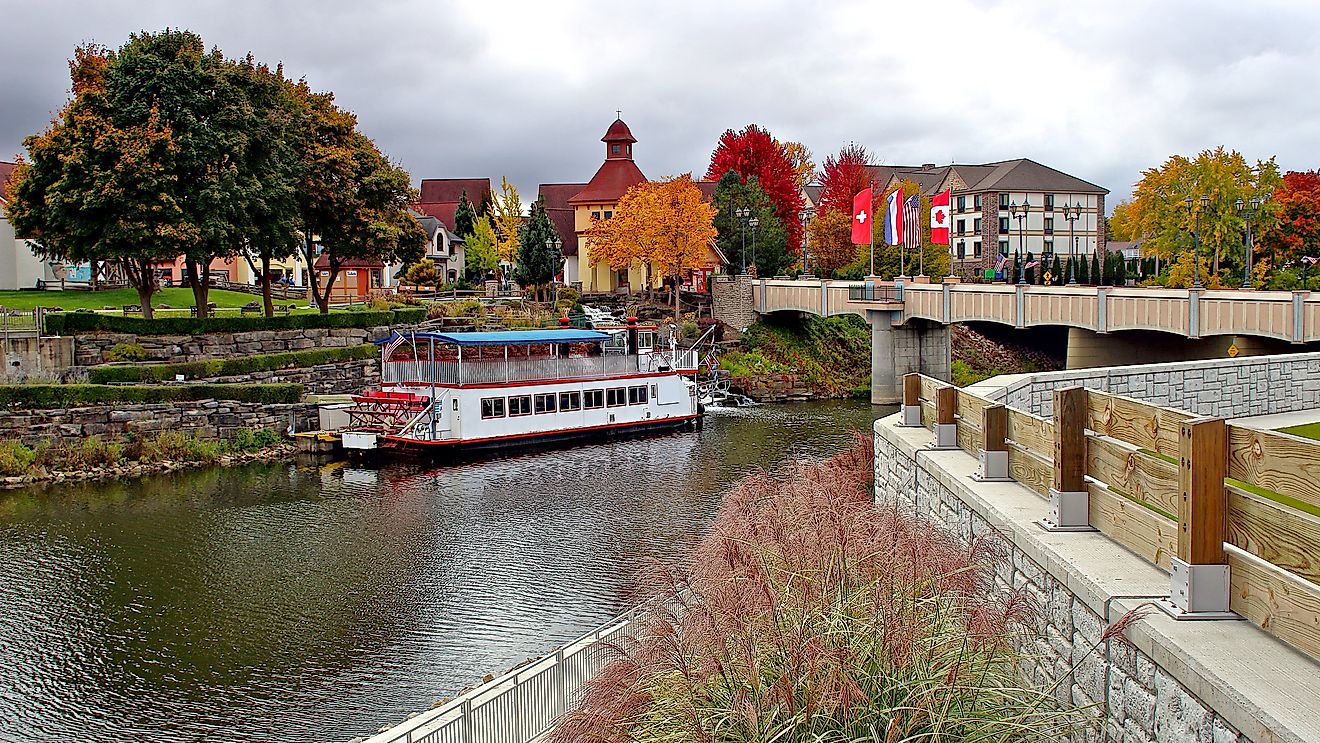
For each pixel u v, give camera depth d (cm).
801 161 14700
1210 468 802
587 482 4222
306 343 6019
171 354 5409
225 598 2748
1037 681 1039
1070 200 12738
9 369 4853
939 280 9181
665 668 1077
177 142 5272
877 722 902
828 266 10144
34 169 5312
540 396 5203
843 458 2619
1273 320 4309
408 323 6675
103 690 2180
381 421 4956
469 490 4075
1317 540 697
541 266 9431
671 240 8850
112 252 5159
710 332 8031
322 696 2131
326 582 2878
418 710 2052
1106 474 1041
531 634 2450
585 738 1113
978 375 8244
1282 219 8156
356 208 6556
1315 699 659
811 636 958
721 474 4356
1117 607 857
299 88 6675
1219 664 719
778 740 897
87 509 3741
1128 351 6053
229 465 4578
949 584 1057
